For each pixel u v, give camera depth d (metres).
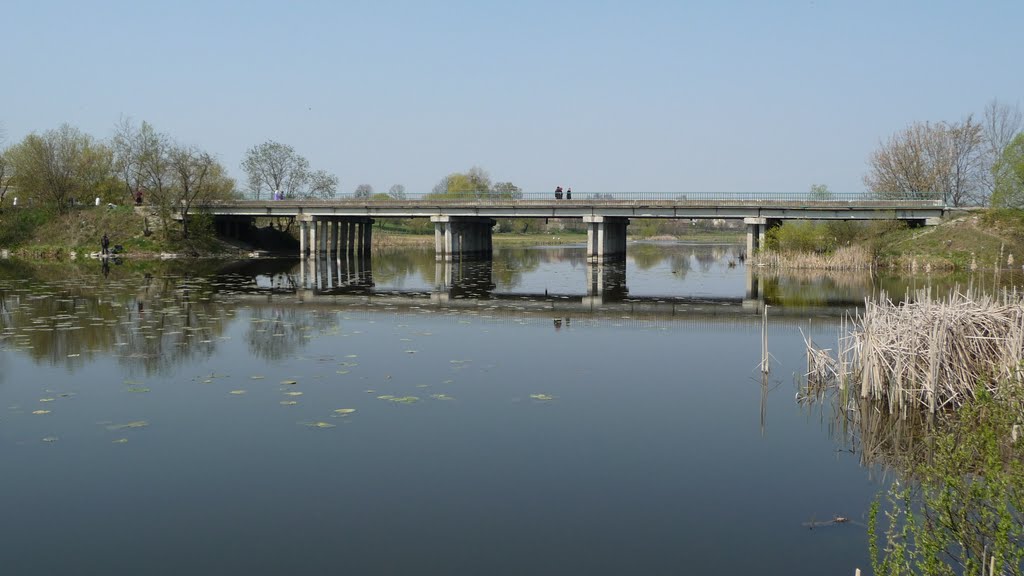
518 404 15.82
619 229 69.06
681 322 27.69
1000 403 11.08
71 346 21.66
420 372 18.70
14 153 77.69
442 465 12.32
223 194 71.44
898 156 71.62
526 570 9.01
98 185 78.94
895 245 55.28
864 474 12.08
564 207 61.28
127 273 49.22
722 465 12.44
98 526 10.17
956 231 53.91
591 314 30.06
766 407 15.84
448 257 65.69
